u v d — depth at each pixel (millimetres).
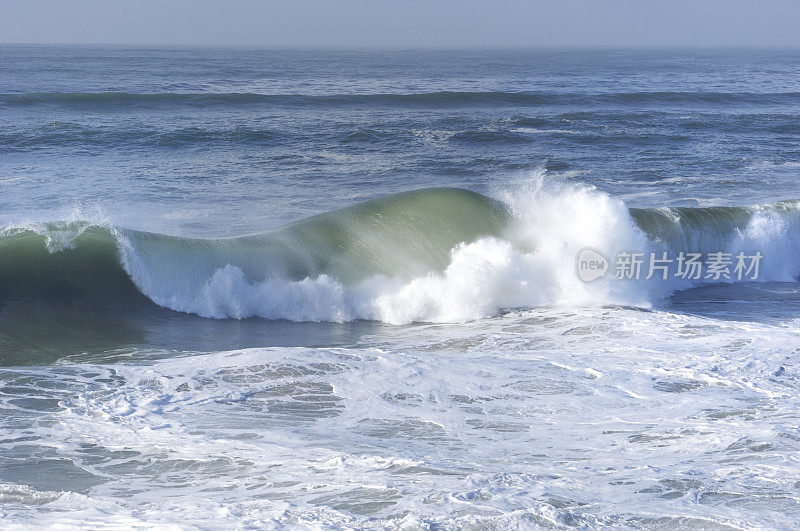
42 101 66062
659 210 28359
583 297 22766
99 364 16219
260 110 67562
